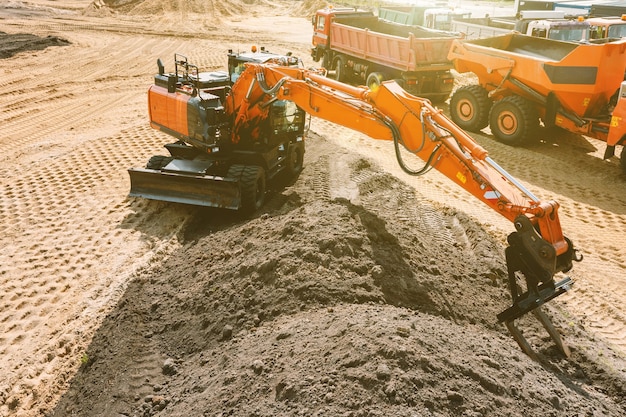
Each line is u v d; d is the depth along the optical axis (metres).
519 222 5.61
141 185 9.41
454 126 6.61
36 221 9.36
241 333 5.93
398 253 7.11
